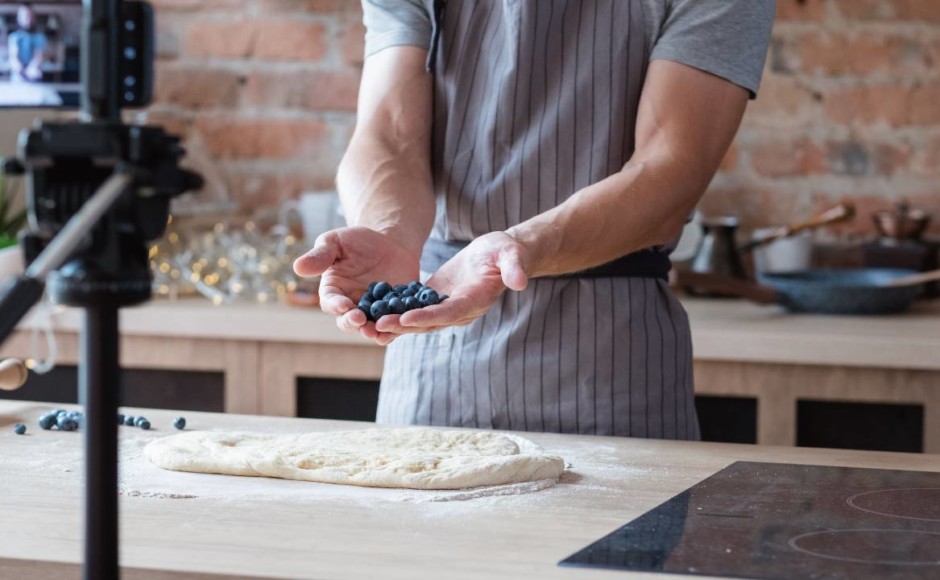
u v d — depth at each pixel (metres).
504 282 1.18
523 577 0.90
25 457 1.33
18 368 1.63
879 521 1.06
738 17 1.52
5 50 1.74
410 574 0.90
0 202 2.82
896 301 2.46
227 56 3.04
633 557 0.94
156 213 0.77
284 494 1.16
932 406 2.17
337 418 2.40
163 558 0.94
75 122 0.74
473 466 1.19
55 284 0.74
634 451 1.38
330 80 3.01
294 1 3.01
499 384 1.56
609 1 1.58
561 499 1.15
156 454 1.29
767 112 2.91
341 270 1.37
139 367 2.47
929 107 2.86
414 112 1.64
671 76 1.50
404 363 1.64
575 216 1.38
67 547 0.98
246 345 2.42
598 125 1.58
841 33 2.88
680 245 2.72
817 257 2.91
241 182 3.06
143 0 0.77
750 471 1.27
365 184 1.56
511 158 1.60
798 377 2.21
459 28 1.65
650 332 1.58
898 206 2.80
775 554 0.95
